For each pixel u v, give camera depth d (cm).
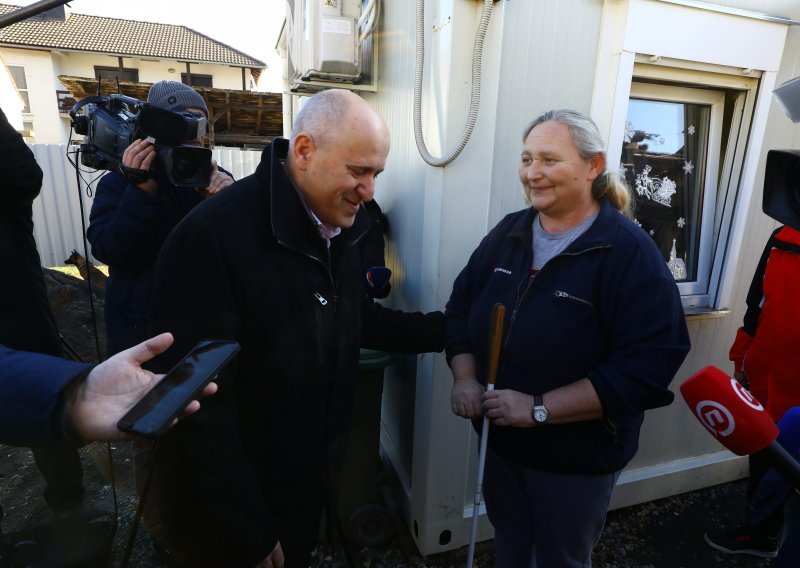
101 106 170
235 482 113
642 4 173
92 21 1811
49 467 187
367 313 160
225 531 112
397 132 238
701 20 181
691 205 222
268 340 118
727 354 238
